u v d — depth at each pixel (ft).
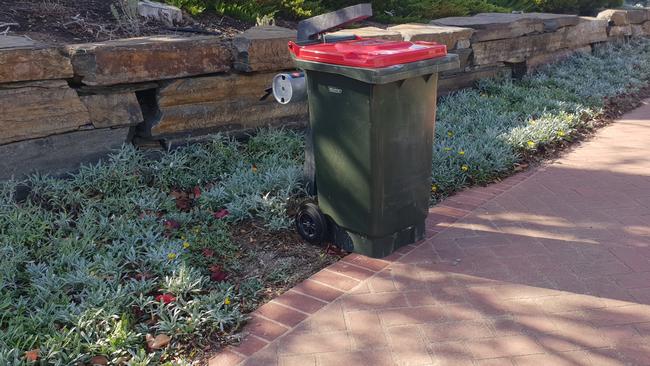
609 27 39.42
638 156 21.52
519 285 12.70
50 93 15.06
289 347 10.69
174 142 17.63
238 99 18.88
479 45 27.94
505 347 10.66
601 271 13.26
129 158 16.35
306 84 13.84
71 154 15.80
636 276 13.03
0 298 11.16
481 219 16.14
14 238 13.04
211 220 15.17
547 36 32.37
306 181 15.58
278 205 15.15
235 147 18.31
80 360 9.95
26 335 10.32
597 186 18.61
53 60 14.88
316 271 13.38
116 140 16.60
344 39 14.25
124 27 20.88
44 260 12.80
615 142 23.39
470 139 21.39
